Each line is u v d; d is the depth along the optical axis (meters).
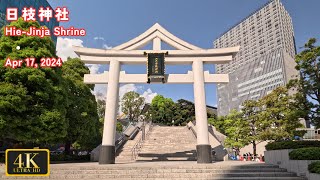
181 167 13.55
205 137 18.08
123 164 16.23
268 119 27.70
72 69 26.81
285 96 27.05
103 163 17.45
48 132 17.89
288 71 82.75
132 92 60.66
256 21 124.12
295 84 17.11
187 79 19.95
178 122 55.88
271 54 87.25
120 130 46.09
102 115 49.06
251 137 29.89
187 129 33.12
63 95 19.84
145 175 12.82
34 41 19.08
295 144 14.12
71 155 24.83
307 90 16.09
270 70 86.12
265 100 29.09
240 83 98.12
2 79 17.34
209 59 20.08
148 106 60.75
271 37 115.81
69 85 23.89
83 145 27.80
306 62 16.19
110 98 19.02
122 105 59.75
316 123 16.20
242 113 32.91
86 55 20.08
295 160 13.02
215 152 23.52
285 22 116.38
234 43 135.62
